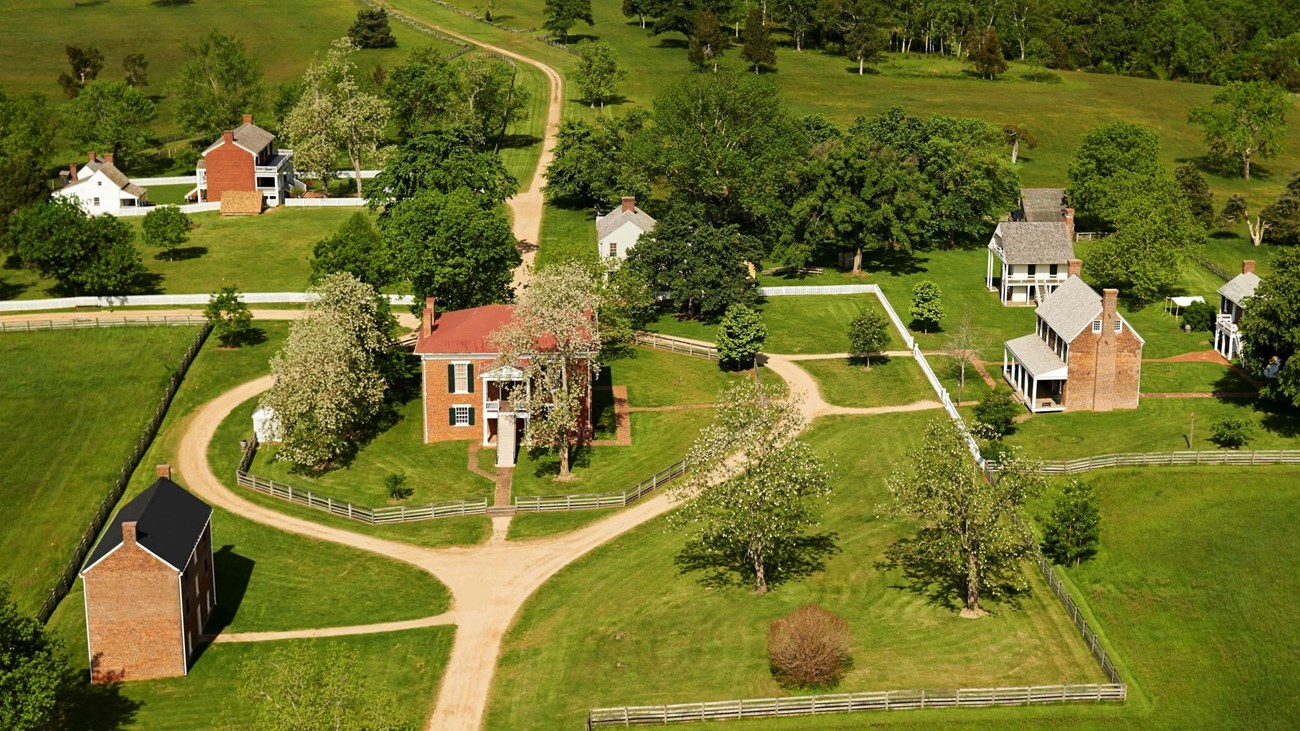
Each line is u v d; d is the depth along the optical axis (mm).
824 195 144500
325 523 95312
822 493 88000
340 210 171125
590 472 102188
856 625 79188
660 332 130750
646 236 135625
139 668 76625
